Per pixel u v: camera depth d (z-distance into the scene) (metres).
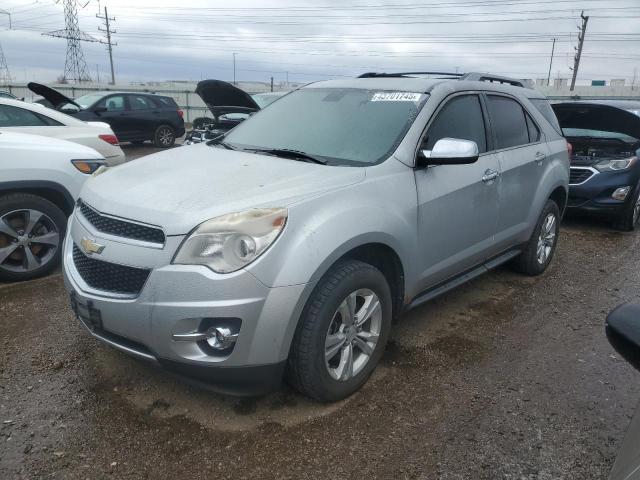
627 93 40.62
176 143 18.06
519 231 4.65
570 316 4.39
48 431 2.73
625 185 7.09
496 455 2.67
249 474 2.50
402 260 3.24
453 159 3.26
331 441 2.73
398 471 2.54
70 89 34.84
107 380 3.19
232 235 2.52
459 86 3.99
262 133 3.93
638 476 1.50
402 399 3.11
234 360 2.58
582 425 2.93
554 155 5.09
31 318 3.96
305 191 2.84
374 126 3.57
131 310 2.60
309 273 2.62
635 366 1.56
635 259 6.09
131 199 2.80
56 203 4.89
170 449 2.64
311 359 2.76
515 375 3.42
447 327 4.08
